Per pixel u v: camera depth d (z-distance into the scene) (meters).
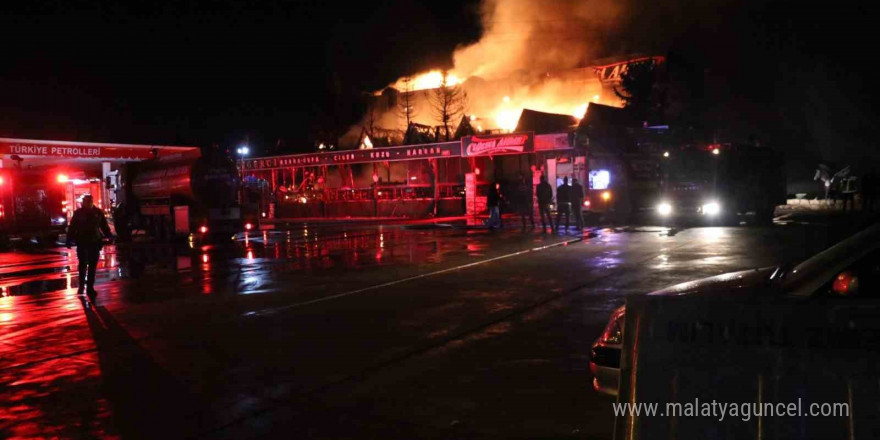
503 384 5.87
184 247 22.25
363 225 30.73
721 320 2.56
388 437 4.82
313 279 12.73
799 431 2.40
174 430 5.12
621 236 19.30
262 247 20.77
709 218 25.62
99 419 5.42
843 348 2.37
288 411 5.44
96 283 13.81
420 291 10.76
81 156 30.20
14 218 25.66
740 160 24.06
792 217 27.98
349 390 5.91
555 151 29.27
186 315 9.65
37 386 6.40
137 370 6.82
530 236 20.52
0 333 8.96
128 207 26.44
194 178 23.02
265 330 8.40
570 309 8.88
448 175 37.34
